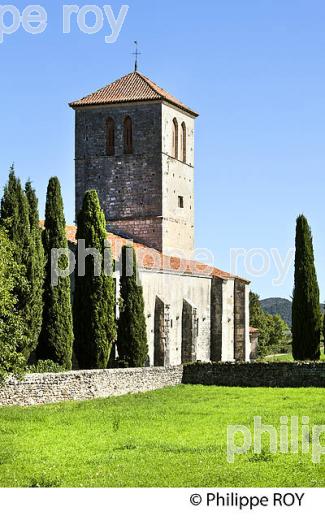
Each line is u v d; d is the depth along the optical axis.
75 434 35.84
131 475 27.66
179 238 81.12
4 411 41.78
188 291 77.00
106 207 79.69
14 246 40.38
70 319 54.19
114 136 79.88
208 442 34.12
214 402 48.72
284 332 139.50
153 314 70.38
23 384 44.50
